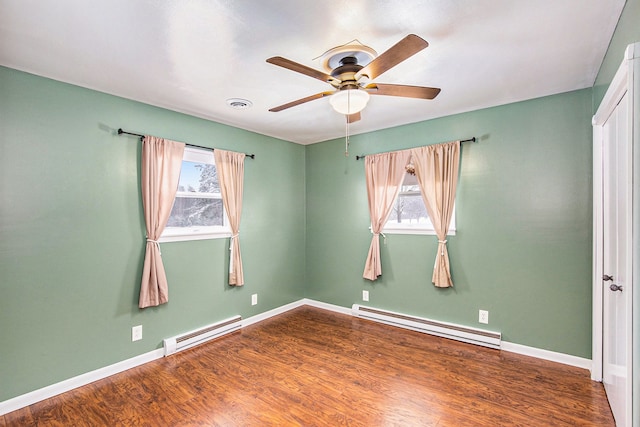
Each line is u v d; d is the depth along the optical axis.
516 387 2.41
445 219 3.33
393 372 2.65
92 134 2.60
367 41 1.90
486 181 3.16
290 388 2.43
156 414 2.13
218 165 3.51
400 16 1.66
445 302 3.42
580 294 2.71
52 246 2.38
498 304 3.10
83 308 2.53
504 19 1.70
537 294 2.90
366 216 4.06
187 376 2.62
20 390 2.22
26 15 1.62
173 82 2.49
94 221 2.60
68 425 2.03
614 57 1.85
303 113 3.27
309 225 4.68
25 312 2.25
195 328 3.29
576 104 2.72
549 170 2.84
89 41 1.89
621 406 1.88
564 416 2.06
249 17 1.66
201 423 2.03
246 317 3.85
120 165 2.76
